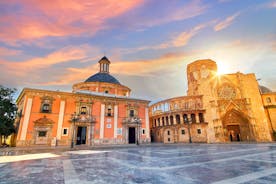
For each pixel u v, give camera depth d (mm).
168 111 46031
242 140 41156
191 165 9328
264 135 39094
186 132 41719
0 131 24781
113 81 41625
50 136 26156
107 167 8938
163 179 6387
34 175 7172
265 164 9430
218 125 40875
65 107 28594
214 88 45031
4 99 26609
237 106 42094
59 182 6090
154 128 50406
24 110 25172
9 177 6836
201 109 43500
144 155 14367
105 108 32312
